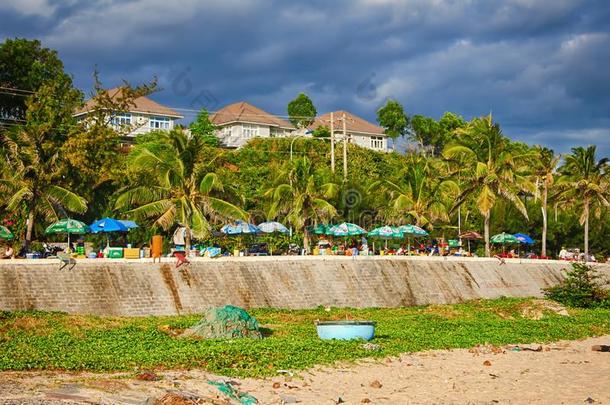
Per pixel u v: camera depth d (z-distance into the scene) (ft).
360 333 139.03
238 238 232.12
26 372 94.84
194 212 201.67
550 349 142.31
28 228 200.23
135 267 177.58
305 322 167.94
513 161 259.80
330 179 247.70
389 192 265.34
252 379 98.78
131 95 248.32
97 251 202.28
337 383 100.17
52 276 165.48
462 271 237.66
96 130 226.58
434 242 286.05
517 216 317.42
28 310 156.97
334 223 258.16
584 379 109.40
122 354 111.04
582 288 222.89
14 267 162.61
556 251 328.29
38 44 297.12
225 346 120.57
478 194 264.52
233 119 391.45
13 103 289.53
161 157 210.59
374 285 212.43
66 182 214.48
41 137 207.00
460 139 264.93
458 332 157.79
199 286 182.60
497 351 135.74
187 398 83.15
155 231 226.17
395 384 101.45
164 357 108.78
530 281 252.83
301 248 242.37
